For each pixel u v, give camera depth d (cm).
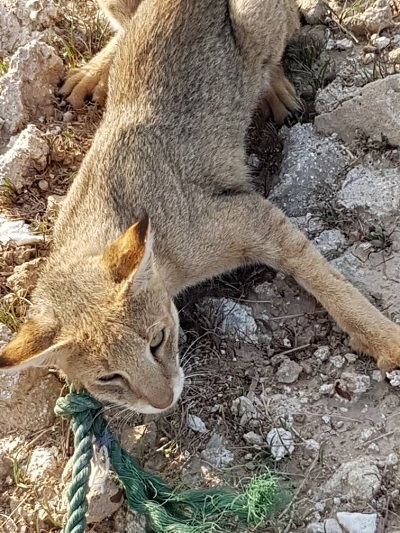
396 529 90
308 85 121
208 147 108
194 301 108
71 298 93
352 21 122
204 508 91
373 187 109
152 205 102
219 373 101
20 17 130
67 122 122
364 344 101
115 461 94
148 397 92
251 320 104
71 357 93
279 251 105
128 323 91
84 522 90
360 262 106
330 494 92
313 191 111
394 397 97
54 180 118
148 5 114
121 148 104
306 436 96
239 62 113
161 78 108
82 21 132
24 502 96
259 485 90
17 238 112
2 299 108
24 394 101
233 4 113
